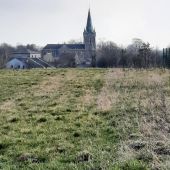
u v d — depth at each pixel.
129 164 8.42
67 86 27.53
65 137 12.02
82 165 8.94
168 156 8.59
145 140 10.30
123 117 14.17
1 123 14.70
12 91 25.36
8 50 157.50
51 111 17.20
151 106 14.73
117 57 95.75
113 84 26.12
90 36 190.88
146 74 32.75
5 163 9.45
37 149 10.59
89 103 19.11
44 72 39.94
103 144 10.79
